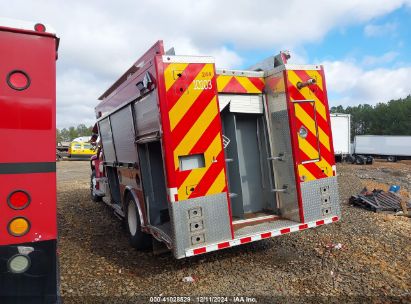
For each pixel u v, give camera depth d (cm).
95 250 549
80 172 1977
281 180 527
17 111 243
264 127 543
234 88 507
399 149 3853
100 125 790
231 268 468
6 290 239
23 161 244
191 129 412
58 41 269
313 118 511
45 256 249
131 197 564
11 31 243
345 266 469
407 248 539
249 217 525
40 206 248
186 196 406
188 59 414
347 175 1759
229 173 539
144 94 463
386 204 825
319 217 510
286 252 526
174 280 432
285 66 492
